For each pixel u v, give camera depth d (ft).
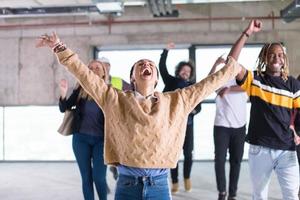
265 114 7.73
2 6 22.03
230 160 12.89
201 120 24.07
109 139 5.65
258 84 7.75
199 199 13.60
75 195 14.51
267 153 7.73
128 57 25.30
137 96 5.73
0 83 25.52
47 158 24.85
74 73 5.54
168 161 5.50
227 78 6.14
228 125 12.46
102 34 25.00
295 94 7.77
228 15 24.25
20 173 19.98
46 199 13.85
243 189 15.05
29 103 25.30
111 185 16.30
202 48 24.57
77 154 10.07
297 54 24.02
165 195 5.52
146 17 24.67
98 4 19.49
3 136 25.16
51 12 22.20
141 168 5.40
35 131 25.05
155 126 5.41
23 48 25.53
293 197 7.68
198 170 20.20
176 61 24.71
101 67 10.08
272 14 24.00
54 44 5.51
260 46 24.32
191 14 24.40
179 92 5.85
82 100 10.09
